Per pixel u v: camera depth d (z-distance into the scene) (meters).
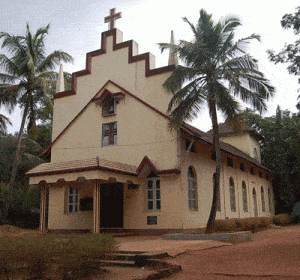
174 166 17.05
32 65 22.61
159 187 17.72
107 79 20.36
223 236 13.52
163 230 16.83
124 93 19.31
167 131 17.33
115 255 9.71
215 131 15.59
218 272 8.02
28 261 6.79
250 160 26.97
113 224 18.36
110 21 21.36
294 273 7.64
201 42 15.29
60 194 20.23
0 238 7.14
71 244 7.29
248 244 12.74
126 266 9.05
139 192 17.84
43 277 7.08
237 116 14.96
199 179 18.98
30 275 6.99
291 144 24.45
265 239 14.63
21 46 23.72
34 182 17.22
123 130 18.98
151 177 17.98
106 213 18.70
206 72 15.73
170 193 17.03
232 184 24.34
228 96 14.90
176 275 7.88
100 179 15.45
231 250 11.12
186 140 18.09
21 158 29.78
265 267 8.48
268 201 33.78
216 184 15.16
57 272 7.23
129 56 19.78
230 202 23.20
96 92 20.62
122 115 19.19
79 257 7.17
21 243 6.82
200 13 16.12
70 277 7.38
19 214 28.66
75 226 19.20
